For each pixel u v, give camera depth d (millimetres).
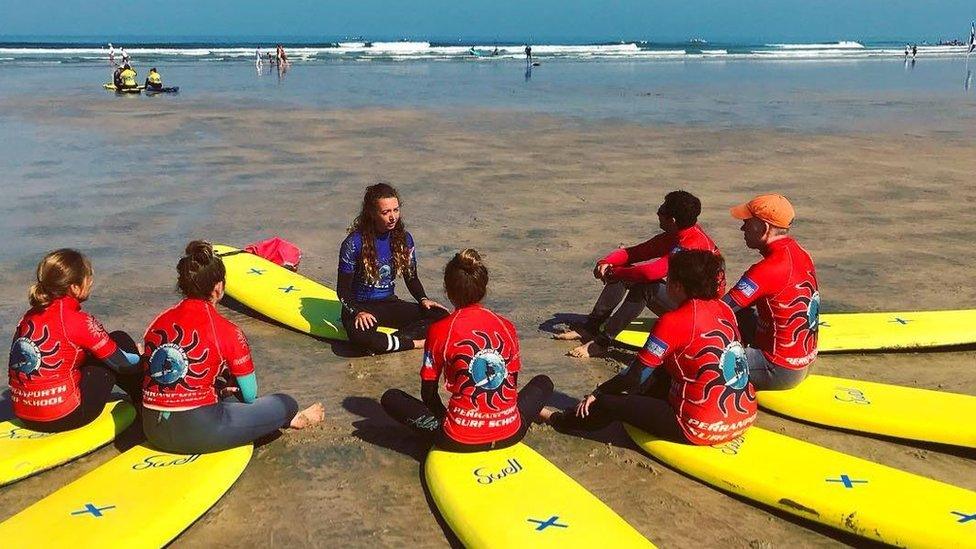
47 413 4059
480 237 8672
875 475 3762
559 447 4309
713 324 3916
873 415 4418
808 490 3656
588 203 10367
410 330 5633
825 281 7203
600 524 3414
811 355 4543
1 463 3879
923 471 4078
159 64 43375
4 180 11188
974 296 6789
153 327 3908
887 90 30484
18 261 7496
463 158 13758
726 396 3941
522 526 3393
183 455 3957
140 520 3424
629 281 5293
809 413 4520
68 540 3283
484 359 3826
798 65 52812
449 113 20891
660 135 16875
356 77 35312
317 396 4938
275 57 46469
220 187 11062
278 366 5398
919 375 5266
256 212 9664
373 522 3648
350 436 4422
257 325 6203
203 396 3885
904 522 3408
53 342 4000
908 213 9898
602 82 33938
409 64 47531
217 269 3926
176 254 7824
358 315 5414
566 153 14391
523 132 17203
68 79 30141
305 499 3818
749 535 3562
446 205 10172
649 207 10148
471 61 52312
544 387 4336
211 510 3715
